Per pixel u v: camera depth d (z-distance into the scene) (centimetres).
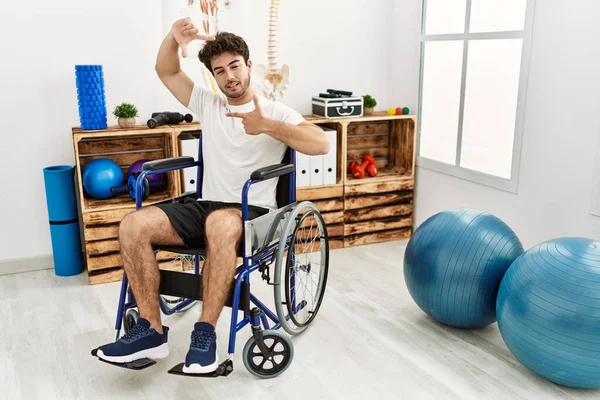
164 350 187
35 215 287
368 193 324
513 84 268
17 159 277
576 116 237
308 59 324
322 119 304
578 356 169
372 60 342
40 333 223
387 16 340
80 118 270
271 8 235
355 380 191
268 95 242
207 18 294
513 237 212
